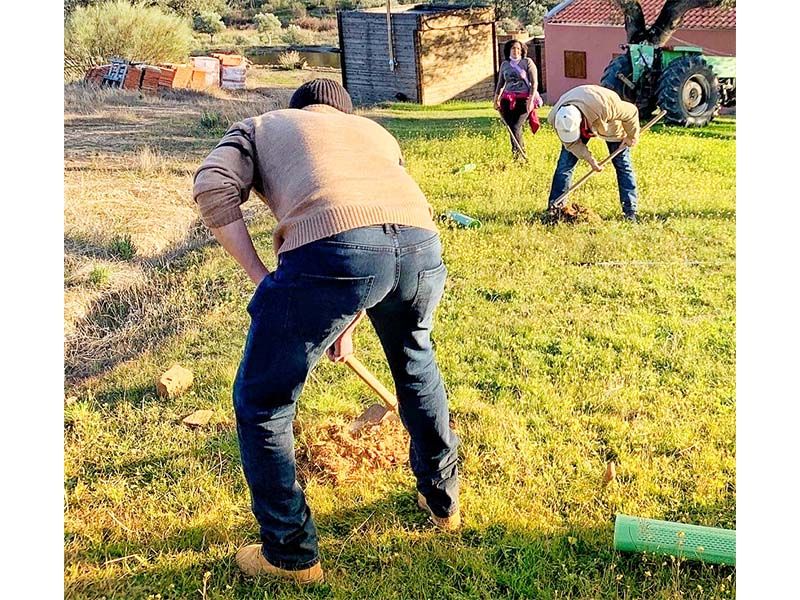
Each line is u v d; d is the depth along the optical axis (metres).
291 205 2.78
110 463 3.86
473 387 4.35
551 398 4.21
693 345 4.68
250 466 2.96
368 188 2.81
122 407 4.29
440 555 3.24
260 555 3.15
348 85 14.17
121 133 9.37
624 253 5.91
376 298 2.82
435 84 13.46
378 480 3.64
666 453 3.82
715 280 5.46
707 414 4.07
